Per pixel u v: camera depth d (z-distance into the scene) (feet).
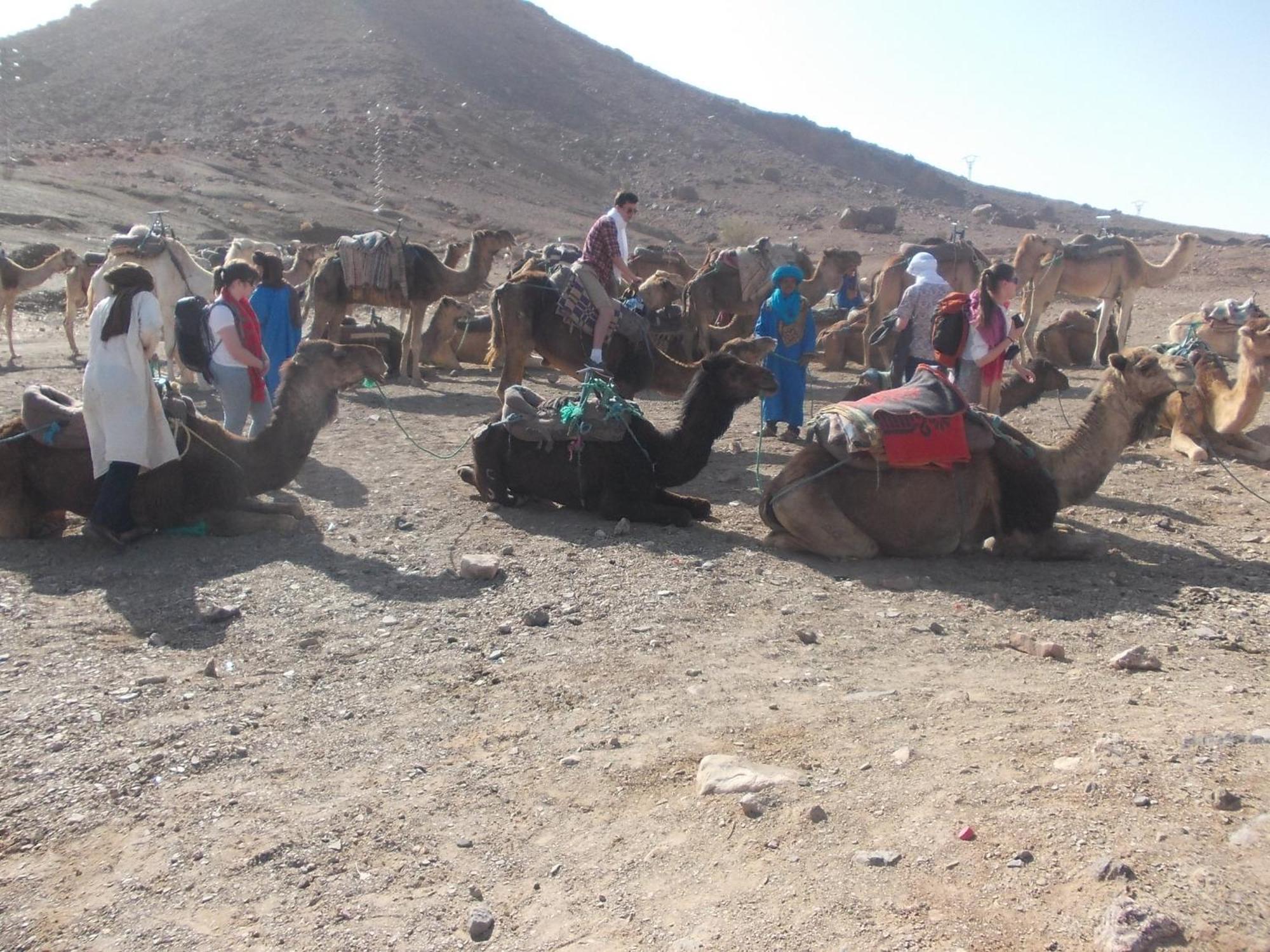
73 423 25.76
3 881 13.75
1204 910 10.92
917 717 16.40
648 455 28.07
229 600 22.50
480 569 23.81
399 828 14.43
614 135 322.75
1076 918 11.18
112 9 343.05
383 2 361.51
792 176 305.12
